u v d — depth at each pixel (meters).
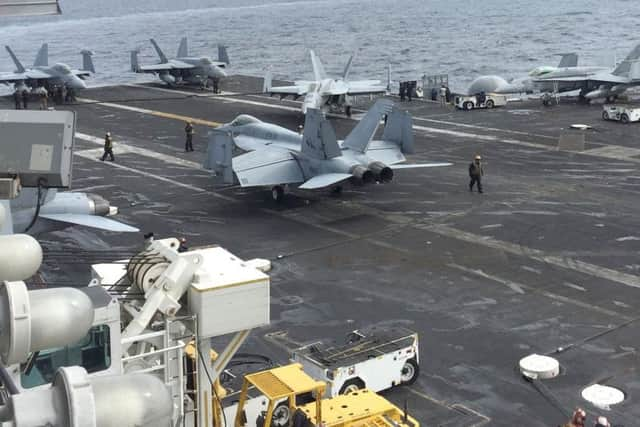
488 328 23.50
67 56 174.00
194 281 12.77
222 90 83.06
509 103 70.19
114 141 55.91
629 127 55.81
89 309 3.56
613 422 18.14
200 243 32.50
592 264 28.94
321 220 35.50
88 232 34.22
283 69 145.00
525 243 31.53
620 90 68.38
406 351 19.64
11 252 3.94
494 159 47.06
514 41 170.50
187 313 12.99
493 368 20.92
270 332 23.52
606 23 195.12
